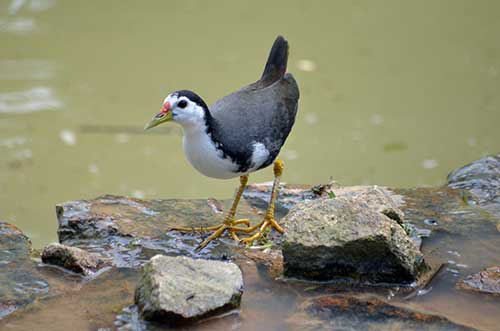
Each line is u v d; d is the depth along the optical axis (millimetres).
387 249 8438
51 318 8016
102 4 23000
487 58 20312
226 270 8242
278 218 10391
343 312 8102
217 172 9773
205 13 22594
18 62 19734
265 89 10562
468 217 10047
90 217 9977
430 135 17484
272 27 21750
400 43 21109
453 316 7996
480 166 11461
